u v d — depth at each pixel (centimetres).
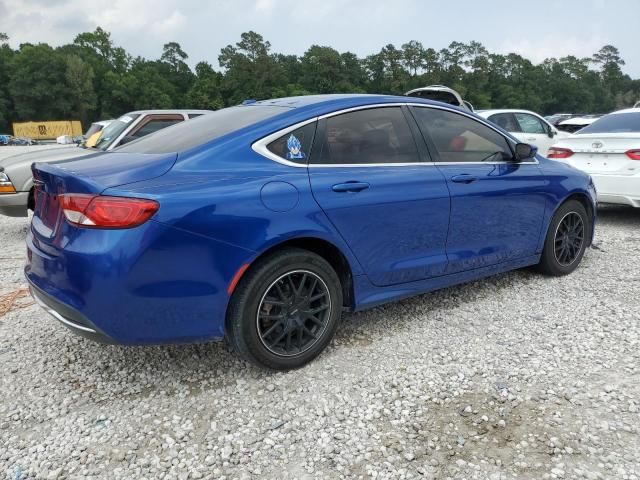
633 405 280
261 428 271
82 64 10644
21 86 10188
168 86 11712
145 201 262
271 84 11038
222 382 316
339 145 339
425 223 368
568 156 716
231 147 306
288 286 314
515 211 429
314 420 277
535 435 259
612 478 229
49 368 338
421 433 263
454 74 11644
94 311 265
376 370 324
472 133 416
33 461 249
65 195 275
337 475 237
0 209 671
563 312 405
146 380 321
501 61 12281
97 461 249
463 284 473
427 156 380
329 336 336
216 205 279
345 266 338
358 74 11419
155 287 268
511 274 498
